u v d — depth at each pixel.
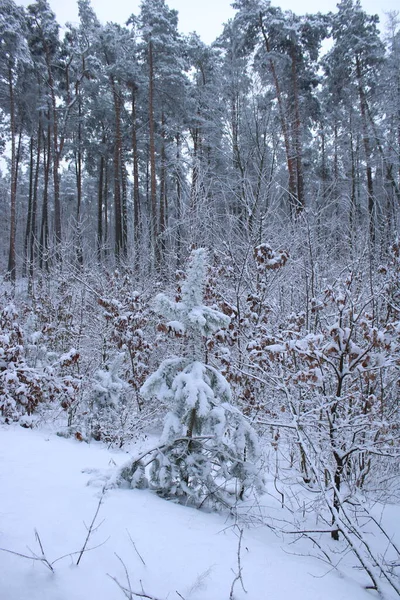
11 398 6.32
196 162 10.86
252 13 19.64
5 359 6.77
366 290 6.38
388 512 4.81
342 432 4.55
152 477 3.97
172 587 2.27
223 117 13.24
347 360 4.55
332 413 4.49
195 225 9.11
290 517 4.41
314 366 4.30
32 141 31.08
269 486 5.32
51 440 5.72
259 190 7.91
